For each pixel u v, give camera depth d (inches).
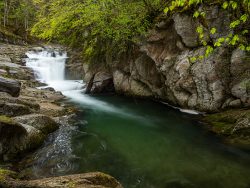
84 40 750.5
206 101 449.7
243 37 386.0
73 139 384.5
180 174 286.2
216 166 301.1
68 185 189.3
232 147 342.0
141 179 277.7
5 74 729.6
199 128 418.0
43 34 575.2
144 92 609.3
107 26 559.5
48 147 352.5
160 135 406.6
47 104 536.7
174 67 488.7
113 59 663.1
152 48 541.6
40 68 872.9
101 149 354.9
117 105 585.9
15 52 1119.6
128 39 570.3
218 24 418.0
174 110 528.4
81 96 671.1
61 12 565.3
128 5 561.9
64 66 895.7
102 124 458.3
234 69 411.5
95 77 703.7
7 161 303.9
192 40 457.1
